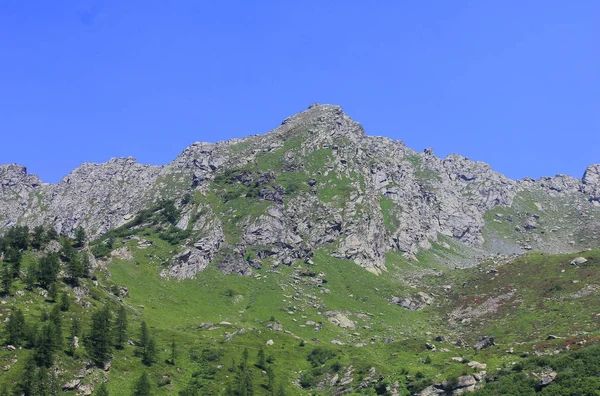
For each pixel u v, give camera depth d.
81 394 144.75
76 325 164.00
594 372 141.25
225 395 157.50
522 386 145.38
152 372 166.38
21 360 145.38
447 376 161.88
